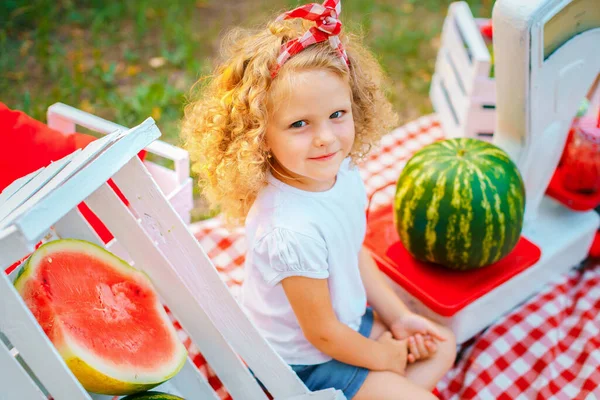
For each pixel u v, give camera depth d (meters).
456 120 2.90
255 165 1.58
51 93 3.58
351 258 1.79
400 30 4.29
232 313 1.57
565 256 2.35
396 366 1.85
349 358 1.78
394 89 3.83
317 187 1.70
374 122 1.80
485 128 2.72
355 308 1.86
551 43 1.85
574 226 2.35
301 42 1.49
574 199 2.35
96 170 1.23
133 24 4.23
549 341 2.15
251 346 1.60
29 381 1.21
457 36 2.82
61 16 4.23
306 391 1.60
